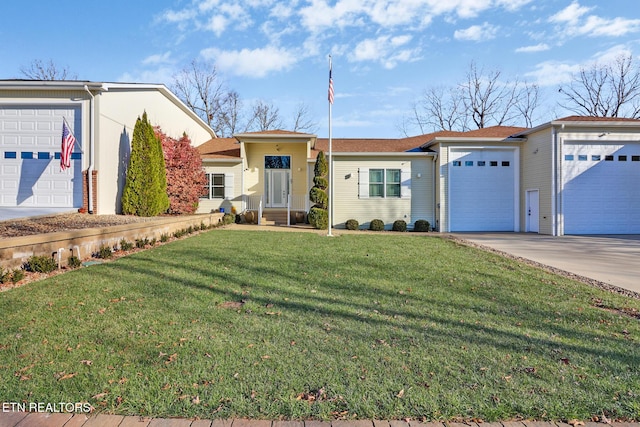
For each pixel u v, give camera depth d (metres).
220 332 3.49
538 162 15.52
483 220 16.45
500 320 4.03
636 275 6.77
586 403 2.38
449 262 7.62
